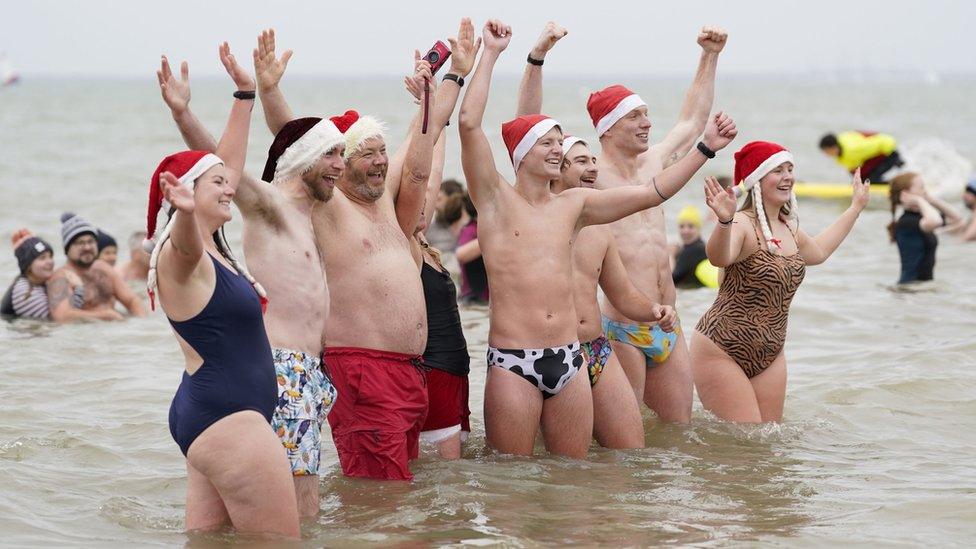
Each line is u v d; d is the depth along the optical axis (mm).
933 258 13070
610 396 6809
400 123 54031
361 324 5895
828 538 5262
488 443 6574
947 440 7211
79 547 5109
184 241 4414
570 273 6551
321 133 5387
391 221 6082
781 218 7363
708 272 13047
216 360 4730
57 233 16625
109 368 9109
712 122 6328
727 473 6406
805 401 8094
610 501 5832
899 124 54344
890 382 8516
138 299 11547
